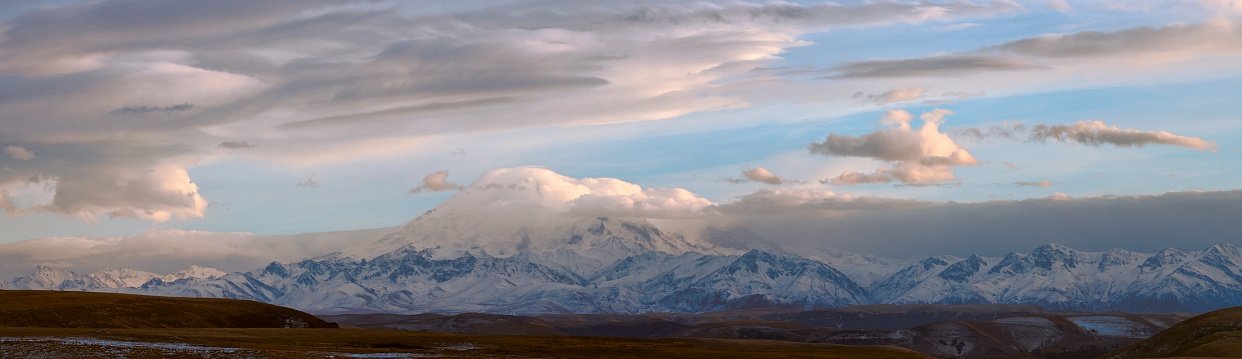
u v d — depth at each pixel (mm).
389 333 190125
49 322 192875
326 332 185125
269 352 131500
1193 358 142875
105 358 119500
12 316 193000
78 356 119875
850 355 188750
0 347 124000
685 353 179000
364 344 166250
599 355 170750
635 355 171125
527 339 195375
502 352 162750
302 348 146750
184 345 140125
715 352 182375
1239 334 180250
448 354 149750
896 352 197500
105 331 160000
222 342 151625
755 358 172625
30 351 121750
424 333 199750
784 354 184750
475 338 190250
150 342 142625
